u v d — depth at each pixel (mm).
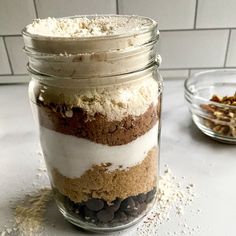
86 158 151
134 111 144
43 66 140
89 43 129
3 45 337
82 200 166
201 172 220
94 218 171
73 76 135
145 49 141
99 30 153
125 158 153
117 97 142
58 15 319
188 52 343
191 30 326
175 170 222
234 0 305
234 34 327
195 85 330
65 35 140
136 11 315
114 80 138
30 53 141
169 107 310
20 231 179
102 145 147
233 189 203
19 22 323
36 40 135
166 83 355
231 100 278
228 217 181
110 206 167
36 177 223
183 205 192
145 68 146
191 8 311
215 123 248
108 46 131
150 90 154
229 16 315
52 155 161
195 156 237
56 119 144
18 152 252
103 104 139
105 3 311
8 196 206
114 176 158
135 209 173
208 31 326
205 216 183
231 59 345
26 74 361
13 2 310
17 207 196
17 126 291
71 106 139
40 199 202
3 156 247
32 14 318
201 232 172
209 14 315
